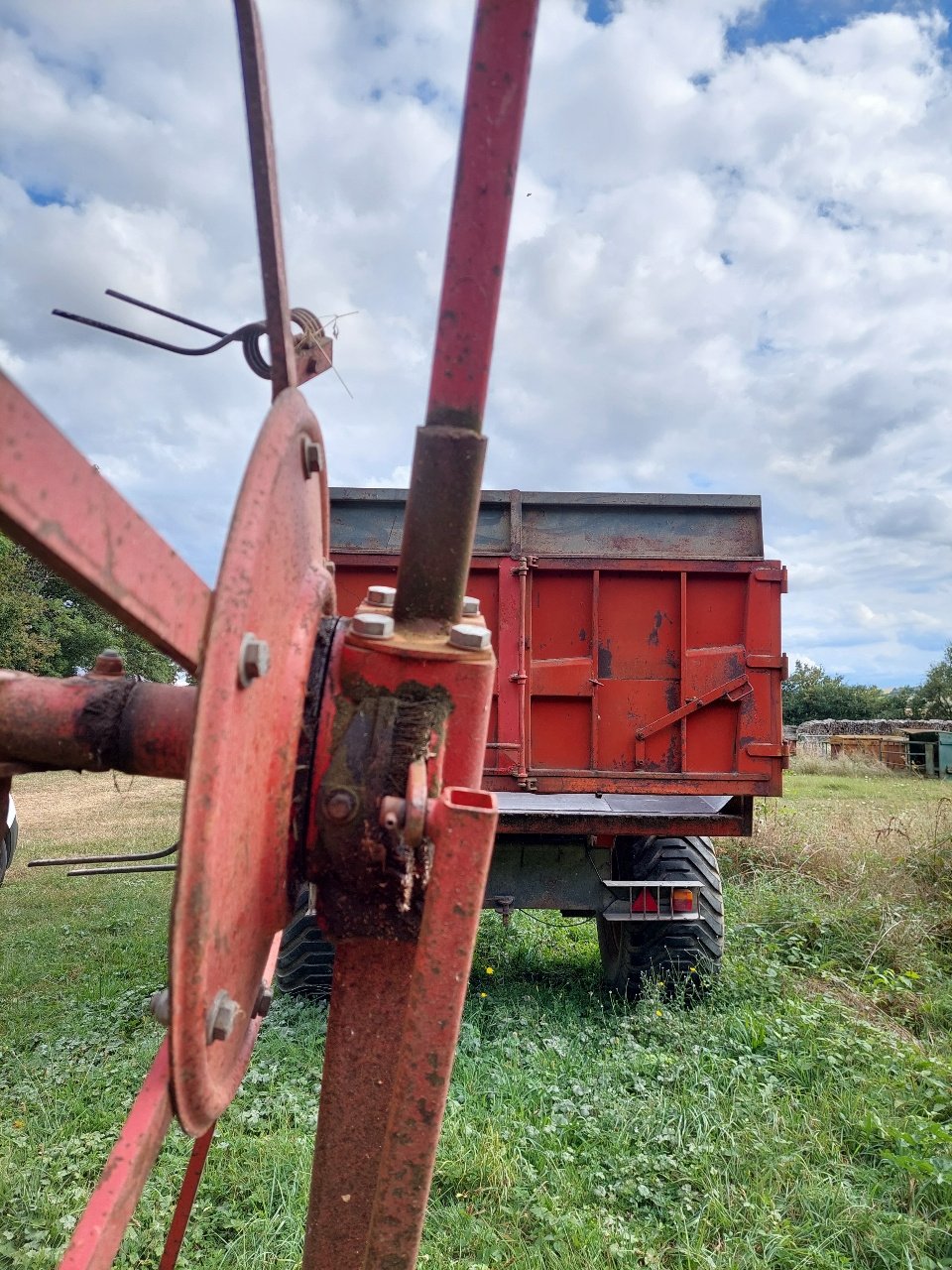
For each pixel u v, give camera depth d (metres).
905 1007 4.85
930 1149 3.21
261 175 1.40
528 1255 2.66
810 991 5.06
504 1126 3.37
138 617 1.13
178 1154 3.18
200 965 1.09
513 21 1.29
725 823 4.77
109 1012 4.66
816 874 7.55
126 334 1.69
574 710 5.05
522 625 4.97
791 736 30.42
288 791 1.39
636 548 5.10
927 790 15.73
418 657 1.42
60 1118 3.46
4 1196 2.90
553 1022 4.59
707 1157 3.18
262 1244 2.69
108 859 1.86
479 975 5.46
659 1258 2.69
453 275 1.37
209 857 1.08
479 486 1.47
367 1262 1.26
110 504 1.05
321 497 1.74
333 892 1.46
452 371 1.41
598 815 4.78
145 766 1.34
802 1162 3.16
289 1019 4.46
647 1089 3.73
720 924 4.95
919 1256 2.70
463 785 1.45
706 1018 4.46
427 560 1.48
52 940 6.15
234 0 1.34
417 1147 1.24
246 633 1.19
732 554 5.10
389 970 1.53
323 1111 1.50
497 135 1.32
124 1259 2.65
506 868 4.94
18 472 0.88
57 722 1.32
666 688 5.03
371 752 1.39
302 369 1.73
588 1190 3.03
